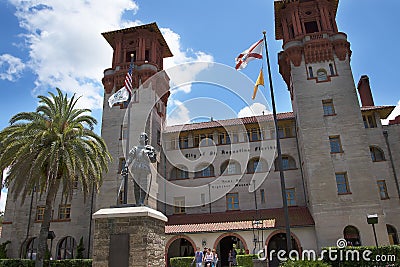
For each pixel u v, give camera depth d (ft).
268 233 111.65
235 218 120.78
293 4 135.85
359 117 118.21
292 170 129.29
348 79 123.85
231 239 131.75
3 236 131.44
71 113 92.79
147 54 151.64
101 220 41.73
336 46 128.36
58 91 92.94
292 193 126.93
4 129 88.38
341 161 113.80
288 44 131.23
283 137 134.21
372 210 106.11
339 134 117.60
